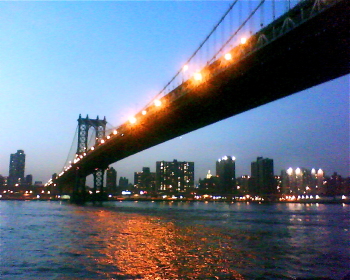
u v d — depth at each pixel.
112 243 34.66
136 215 78.00
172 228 49.62
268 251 31.06
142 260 26.73
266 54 42.31
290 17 38.53
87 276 22.44
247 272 23.50
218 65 51.50
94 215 76.38
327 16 34.38
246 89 51.62
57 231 44.69
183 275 22.62
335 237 41.69
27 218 66.62
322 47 38.41
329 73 44.22
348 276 21.14
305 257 28.52
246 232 45.56
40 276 22.55
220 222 61.88
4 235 40.69
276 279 22.00
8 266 24.98
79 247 32.34
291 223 62.06
